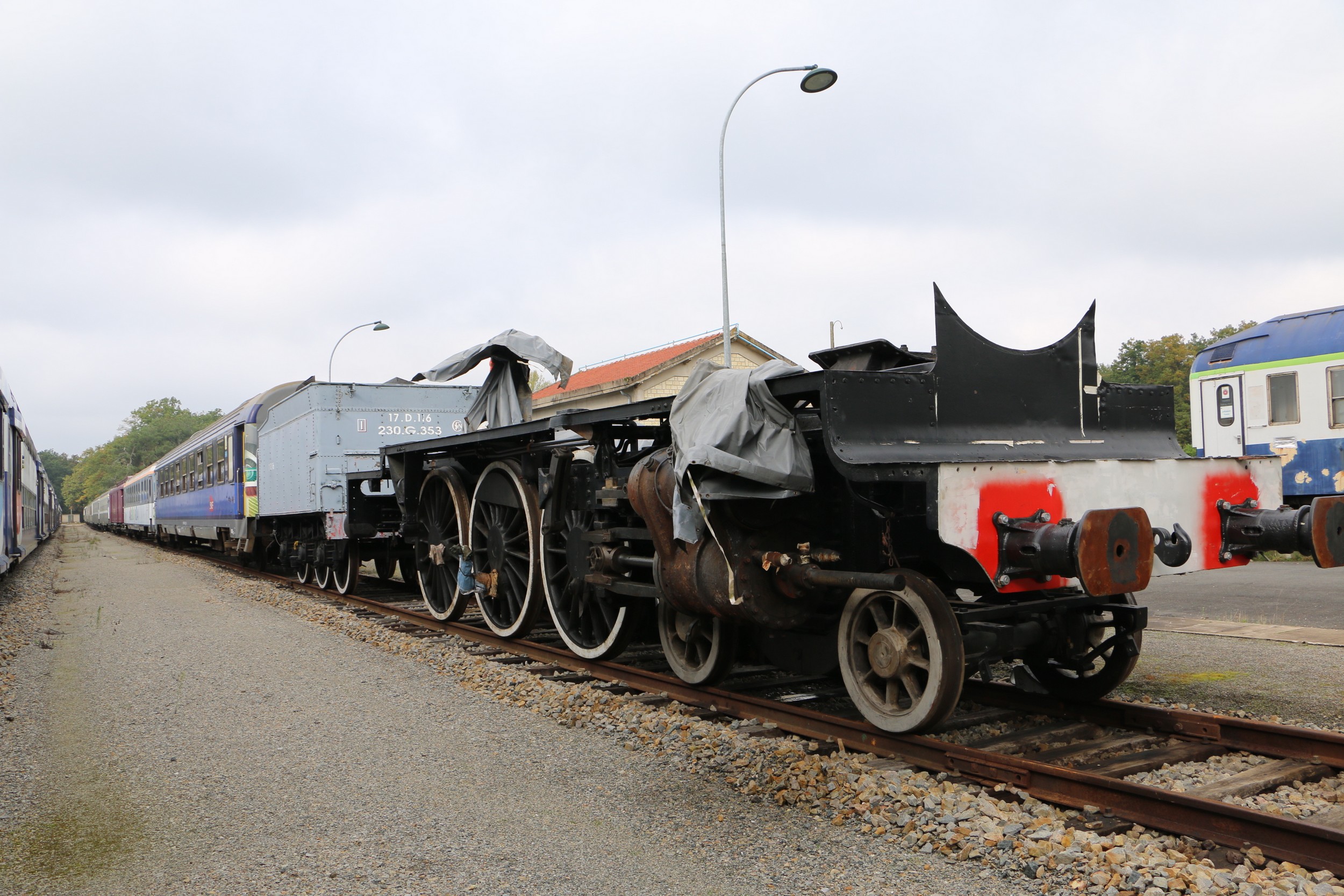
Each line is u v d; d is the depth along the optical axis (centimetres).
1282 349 1666
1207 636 824
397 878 342
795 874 340
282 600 1252
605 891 329
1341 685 618
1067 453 495
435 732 546
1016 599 531
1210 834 344
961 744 489
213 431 2020
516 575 836
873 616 505
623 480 647
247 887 337
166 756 503
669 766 474
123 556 2578
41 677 729
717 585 526
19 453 1878
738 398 492
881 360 476
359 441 1298
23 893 337
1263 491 531
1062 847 346
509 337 946
